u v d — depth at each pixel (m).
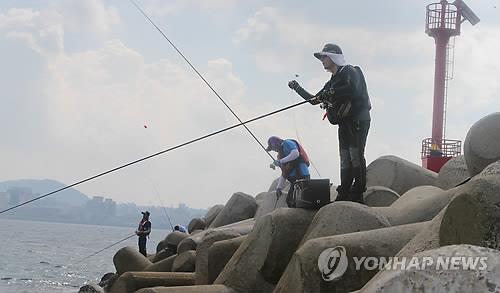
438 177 11.97
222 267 9.94
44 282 30.42
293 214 8.73
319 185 8.86
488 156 8.09
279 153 10.96
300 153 10.64
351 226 7.96
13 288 27.47
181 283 11.16
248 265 8.72
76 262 46.44
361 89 9.29
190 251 12.83
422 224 7.27
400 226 7.34
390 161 13.09
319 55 9.41
